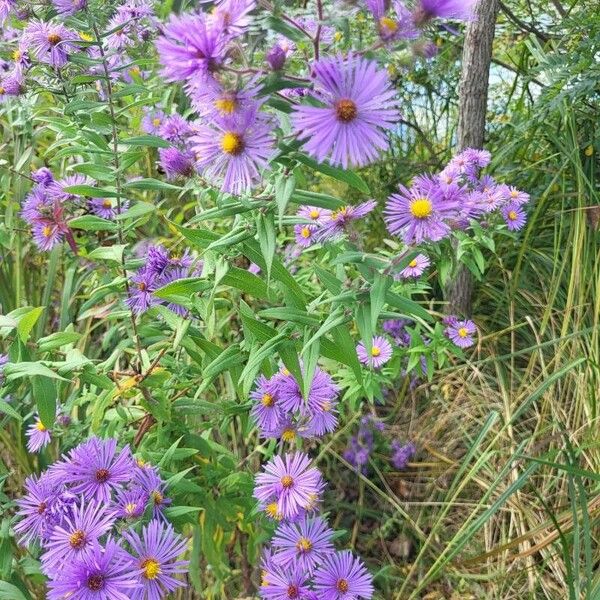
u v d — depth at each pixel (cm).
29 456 48
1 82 43
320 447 54
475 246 46
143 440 38
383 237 64
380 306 25
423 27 22
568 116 59
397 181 67
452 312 59
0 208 56
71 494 28
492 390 56
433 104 72
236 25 20
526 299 62
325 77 20
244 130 22
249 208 27
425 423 56
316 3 24
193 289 32
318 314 32
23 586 34
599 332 53
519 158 66
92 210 43
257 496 33
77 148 39
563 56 55
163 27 21
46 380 31
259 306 49
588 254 57
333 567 31
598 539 44
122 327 47
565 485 47
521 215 48
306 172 60
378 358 44
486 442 53
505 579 45
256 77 21
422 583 43
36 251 57
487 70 54
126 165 39
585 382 51
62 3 36
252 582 44
